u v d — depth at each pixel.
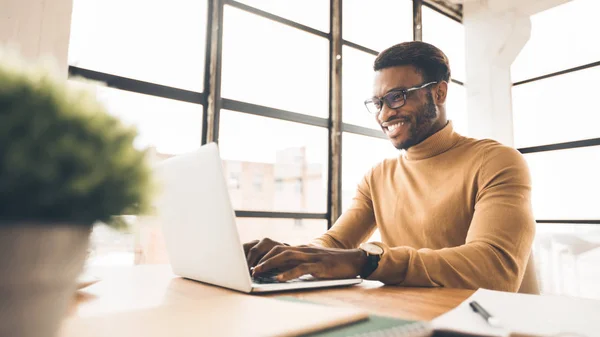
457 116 3.66
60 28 1.54
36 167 0.21
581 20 3.01
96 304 0.58
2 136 0.20
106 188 0.24
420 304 0.57
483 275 0.79
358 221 1.37
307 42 2.75
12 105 0.21
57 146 0.21
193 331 0.36
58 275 0.24
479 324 0.43
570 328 0.42
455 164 1.21
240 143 16.70
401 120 1.27
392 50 1.29
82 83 0.25
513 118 3.37
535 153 3.25
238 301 0.52
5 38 1.39
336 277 0.75
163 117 1.49
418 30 3.37
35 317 0.23
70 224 0.24
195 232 0.72
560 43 3.13
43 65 0.24
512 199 0.97
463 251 0.82
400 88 1.25
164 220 0.82
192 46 2.24
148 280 0.81
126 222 0.26
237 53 2.37
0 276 0.22
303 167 20.83
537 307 0.52
